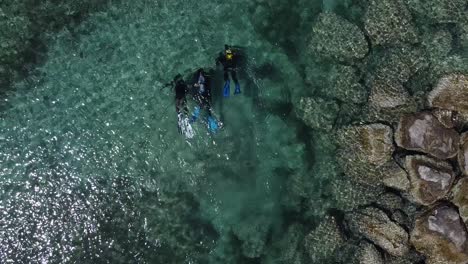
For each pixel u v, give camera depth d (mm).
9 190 12148
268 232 11953
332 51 11547
